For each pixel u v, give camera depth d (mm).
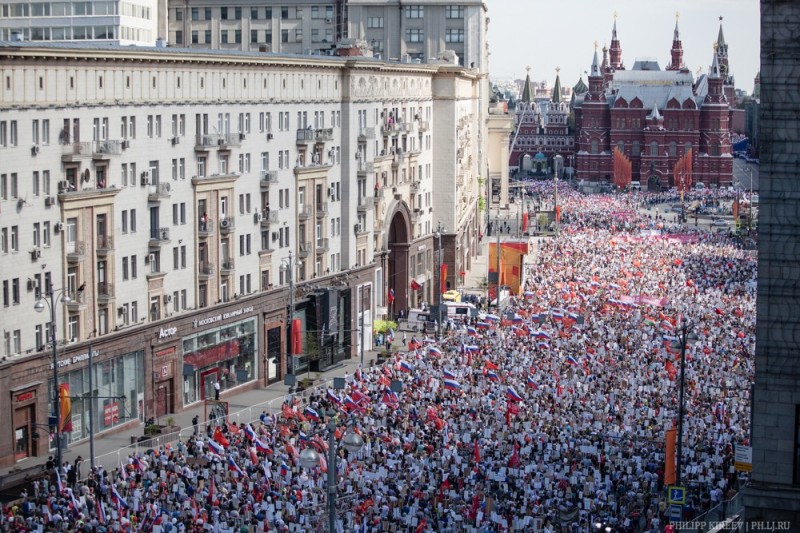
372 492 158250
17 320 186125
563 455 175375
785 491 119375
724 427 190000
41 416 190750
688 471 167125
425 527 147000
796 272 119000
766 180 119438
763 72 119375
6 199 183625
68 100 195250
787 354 119062
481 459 174000
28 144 187625
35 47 185625
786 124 118938
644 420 195125
